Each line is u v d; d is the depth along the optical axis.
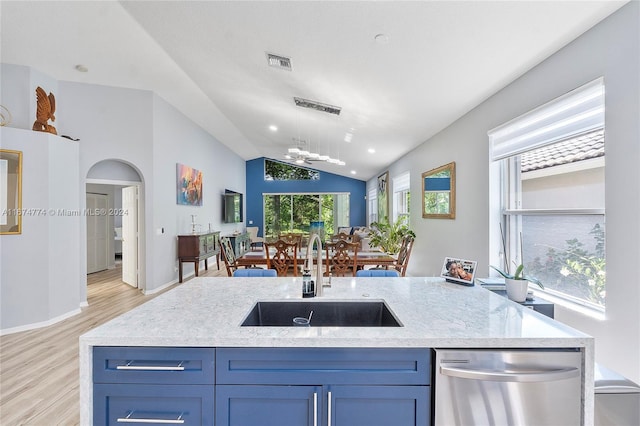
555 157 2.34
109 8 2.96
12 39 3.33
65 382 2.30
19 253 3.32
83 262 4.18
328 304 1.63
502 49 2.24
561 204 2.29
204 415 1.11
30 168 3.38
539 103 2.38
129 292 4.84
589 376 1.09
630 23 1.66
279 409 1.11
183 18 2.87
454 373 1.07
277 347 1.11
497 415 1.09
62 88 4.14
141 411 1.12
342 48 2.68
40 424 1.85
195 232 6.18
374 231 7.56
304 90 3.86
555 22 1.88
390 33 2.32
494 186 3.04
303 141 7.28
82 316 3.76
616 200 1.75
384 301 1.58
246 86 4.25
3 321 3.23
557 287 2.34
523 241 2.73
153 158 4.75
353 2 2.09
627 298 1.69
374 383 1.10
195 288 1.83
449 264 2.03
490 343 1.10
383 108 3.86
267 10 2.40
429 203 4.77
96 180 4.45
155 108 4.82
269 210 11.28
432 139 4.68
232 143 8.49
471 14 1.95
